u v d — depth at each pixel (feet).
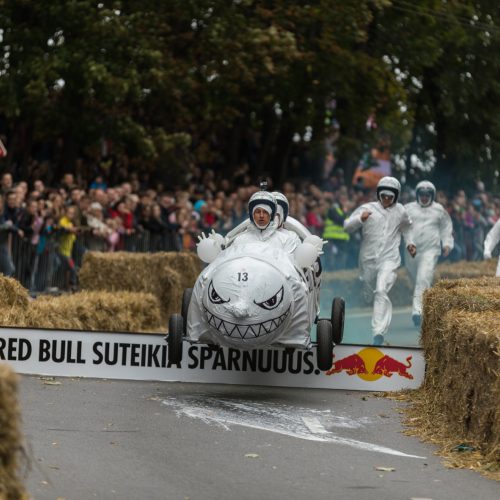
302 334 127.24
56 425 109.81
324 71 345.10
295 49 309.42
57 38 293.23
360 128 375.66
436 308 124.36
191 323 127.44
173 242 262.26
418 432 112.78
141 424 112.47
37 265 226.58
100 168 299.99
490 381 101.24
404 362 136.46
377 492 88.84
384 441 108.47
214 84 316.40
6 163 285.64
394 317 259.80
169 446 102.89
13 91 281.33
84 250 236.84
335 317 147.74
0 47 288.71
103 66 280.31
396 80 356.38
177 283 219.00
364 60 345.51
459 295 122.93
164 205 265.13
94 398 125.39
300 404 126.93
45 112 291.38
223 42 303.27
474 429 104.63
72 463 94.27
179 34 312.91
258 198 132.26
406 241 182.80
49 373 138.92
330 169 446.19
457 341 109.09
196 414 118.73
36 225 224.94
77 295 177.88
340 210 302.45
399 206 181.27
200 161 346.95
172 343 130.11
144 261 212.84
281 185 369.71
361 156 377.50
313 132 371.35
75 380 136.87
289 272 125.80
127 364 139.03
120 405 121.90
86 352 139.03
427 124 428.97
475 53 413.39
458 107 424.05
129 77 286.87
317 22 334.24
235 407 123.65
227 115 327.88
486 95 425.69
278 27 315.58
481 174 437.58
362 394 134.82
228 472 93.76
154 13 297.33
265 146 361.30
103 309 175.11
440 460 100.58
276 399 129.70
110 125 294.66
